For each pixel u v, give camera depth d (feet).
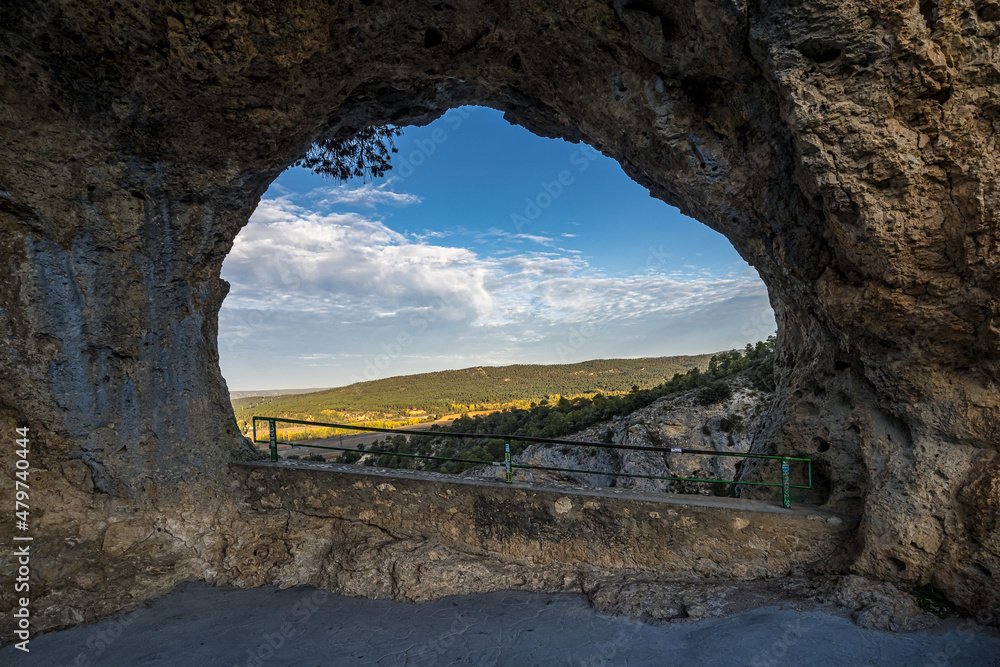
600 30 12.69
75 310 14.30
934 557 11.51
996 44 9.34
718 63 12.00
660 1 11.64
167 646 12.64
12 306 13.39
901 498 12.14
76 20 10.42
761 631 11.37
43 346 14.03
